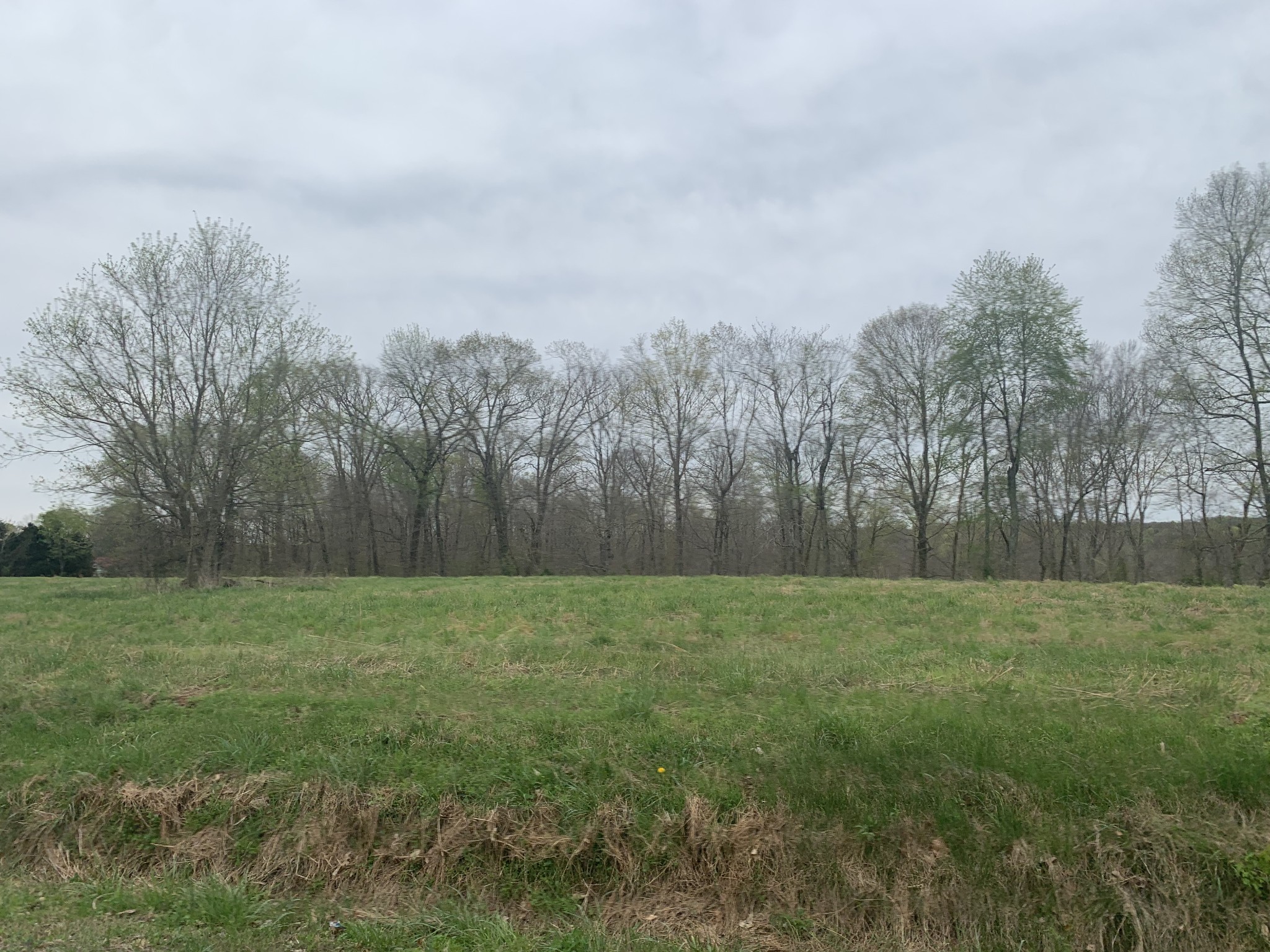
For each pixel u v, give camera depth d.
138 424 22.42
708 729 7.66
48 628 13.98
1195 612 14.30
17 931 5.46
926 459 39.31
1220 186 27.78
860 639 12.20
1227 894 5.68
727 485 45.09
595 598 16.77
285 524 38.12
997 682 9.06
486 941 5.56
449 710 8.25
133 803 6.92
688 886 6.27
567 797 6.75
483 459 47.22
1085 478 39.09
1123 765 6.58
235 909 5.82
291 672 9.76
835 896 6.06
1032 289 31.86
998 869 5.97
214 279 23.30
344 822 6.73
